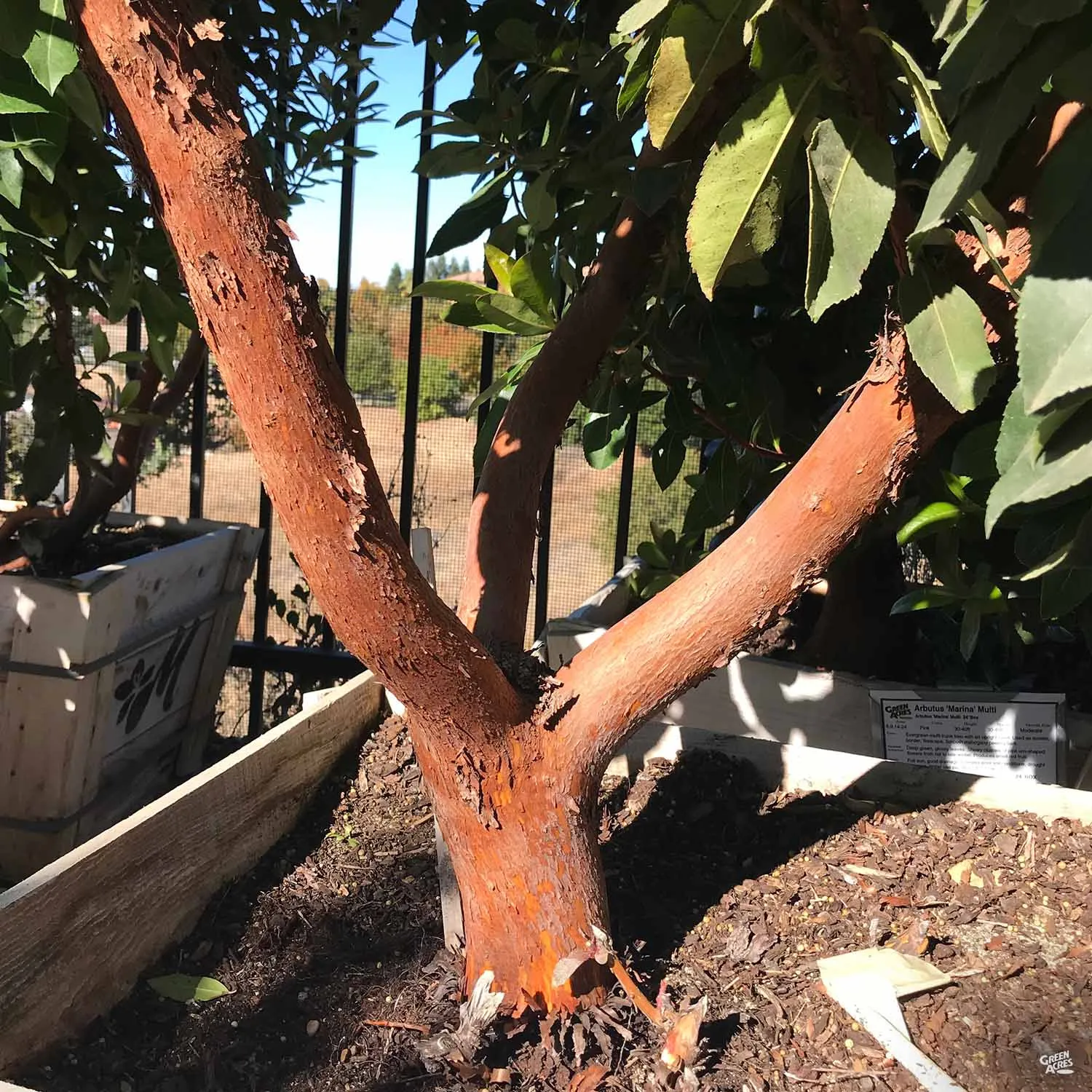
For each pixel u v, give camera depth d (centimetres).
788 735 156
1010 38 62
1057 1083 89
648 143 114
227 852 120
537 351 143
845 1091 90
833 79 75
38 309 196
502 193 141
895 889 112
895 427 90
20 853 153
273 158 167
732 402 154
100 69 78
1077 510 93
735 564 98
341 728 144
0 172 113
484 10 130
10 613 148
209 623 188
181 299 164
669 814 127
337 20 148
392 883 122
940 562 138
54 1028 96
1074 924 106
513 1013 99
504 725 98
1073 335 59
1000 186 80
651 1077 92
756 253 80
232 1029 102
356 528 88
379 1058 97
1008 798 123
